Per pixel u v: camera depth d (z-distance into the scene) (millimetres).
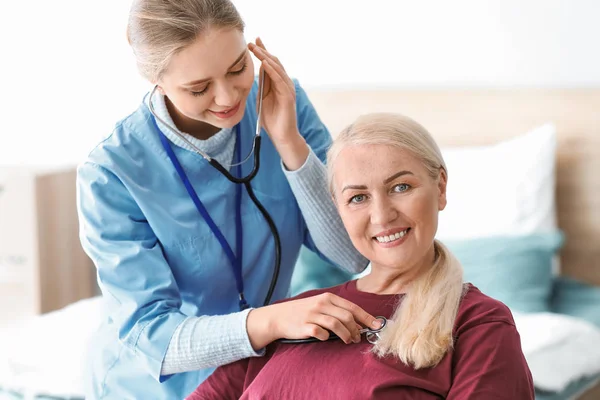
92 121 3514
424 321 1291
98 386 1624
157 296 1476
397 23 3139
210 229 1594
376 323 1312
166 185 1577
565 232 2924
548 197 2801
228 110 1411
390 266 1365
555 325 2305
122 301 1488
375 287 1432
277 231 1656
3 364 2287
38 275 3154
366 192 1360
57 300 3260
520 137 2883
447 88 3105
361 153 1362
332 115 3189
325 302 1318
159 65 1359
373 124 1379
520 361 1251
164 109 1558
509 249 2611
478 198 2809
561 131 2906
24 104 3578
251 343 1367
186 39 1325
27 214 3141
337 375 1284
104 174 1529
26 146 3605
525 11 2984
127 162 1550
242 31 1392
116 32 3430
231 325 1378
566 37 2949
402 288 1405
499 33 3025
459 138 3041
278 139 1559
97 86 3488
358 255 1652
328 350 1329
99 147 1563
